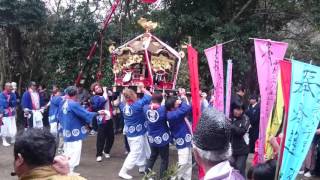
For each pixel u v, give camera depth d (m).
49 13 17.39
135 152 9.08
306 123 4.03
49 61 17.59
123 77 10.56
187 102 8.66
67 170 2.49
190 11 14.69
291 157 3.94
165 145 8.27
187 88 13.25
